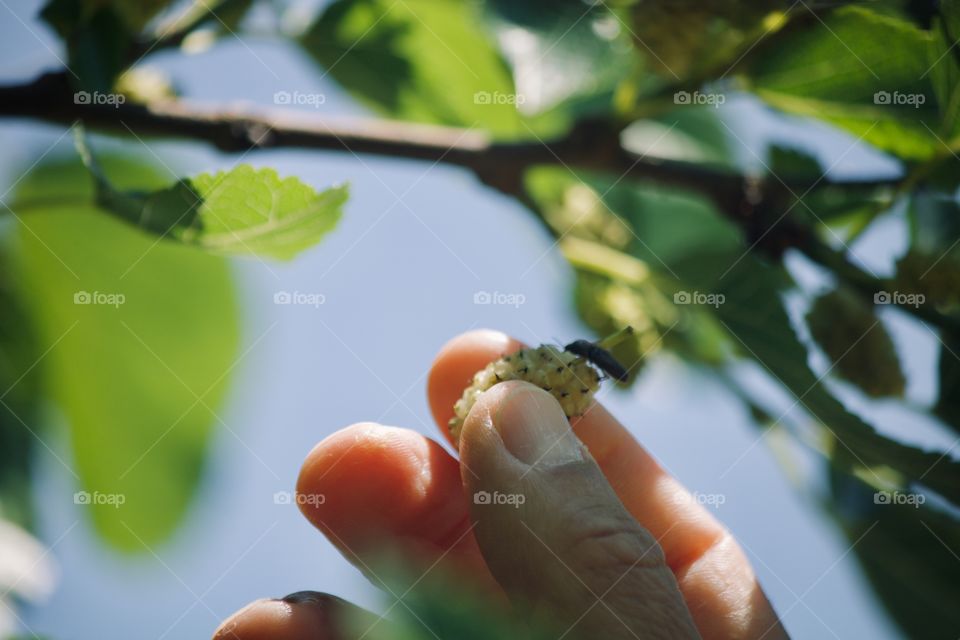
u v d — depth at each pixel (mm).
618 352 356
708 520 334
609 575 276
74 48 310
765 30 327
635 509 336
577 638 275
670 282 350
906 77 325
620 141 337
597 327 361
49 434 360
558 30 372
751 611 323
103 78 312
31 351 355
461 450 286
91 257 357
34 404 357
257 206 289
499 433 282
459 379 339
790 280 337
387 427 322
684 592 327
